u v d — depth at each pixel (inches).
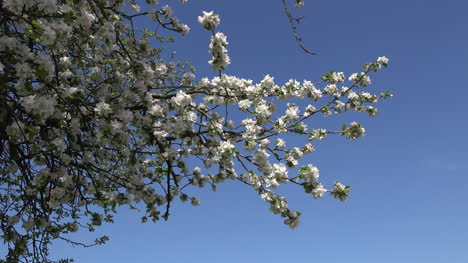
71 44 201.8
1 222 199.8
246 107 178.7
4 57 154.4
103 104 167.0
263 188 194.1
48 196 192.7
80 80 189.2
